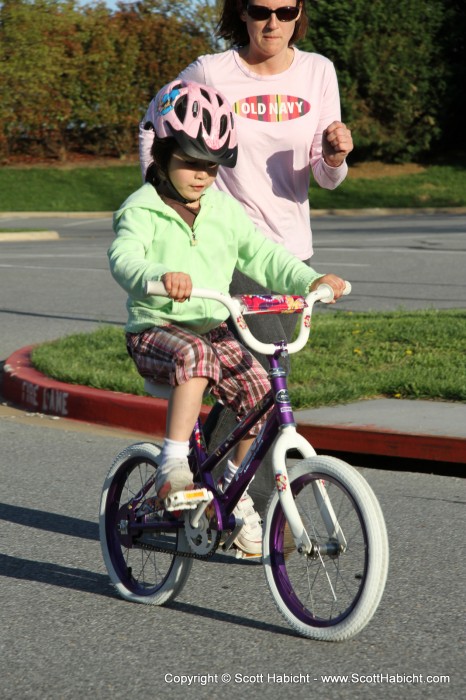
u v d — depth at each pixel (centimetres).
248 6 905
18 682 680
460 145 7850
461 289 2627
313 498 831
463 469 1210
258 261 814
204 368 757
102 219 5928
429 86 7350
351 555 875
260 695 657
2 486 1166
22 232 4703
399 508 1073
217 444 908
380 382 1482
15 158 7381
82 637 757
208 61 939
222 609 813
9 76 5838
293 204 946
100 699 654
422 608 804
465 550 942
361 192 6881
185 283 696
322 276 774
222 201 817
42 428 1447
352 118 7350
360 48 7231
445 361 1630
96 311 2372
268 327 904
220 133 766
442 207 6538
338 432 1262
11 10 5809
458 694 655
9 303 2503
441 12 7306
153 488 879
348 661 708
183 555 792
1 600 837
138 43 7262
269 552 768
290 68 935
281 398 747
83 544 980
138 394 1468
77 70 7094
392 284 2744
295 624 754
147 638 754
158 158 787
